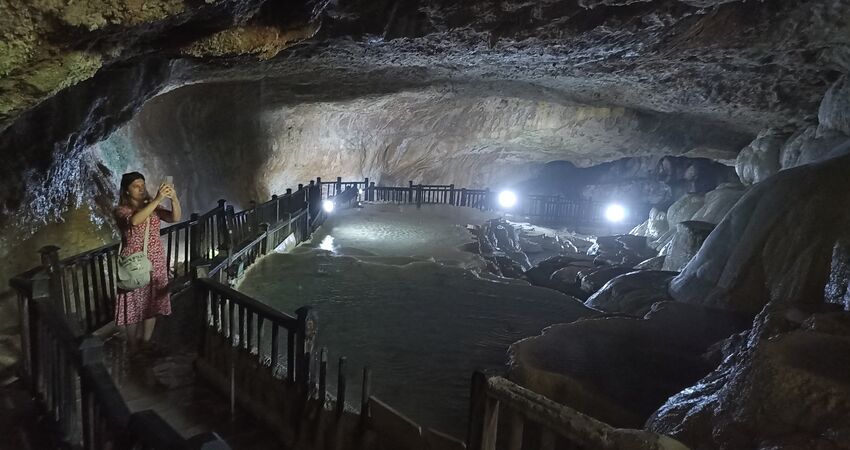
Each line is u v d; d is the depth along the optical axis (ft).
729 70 37.24
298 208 44.86
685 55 32.58
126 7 11.75
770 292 27.89
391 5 22.41
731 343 21.57
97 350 10.59
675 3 23.44
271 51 17.95
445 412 19.65
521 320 29.78
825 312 19.48
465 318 29.37
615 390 20.36
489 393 11.27
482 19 23.75
